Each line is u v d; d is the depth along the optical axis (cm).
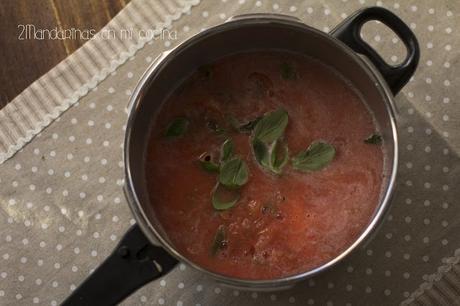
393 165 67
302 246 70
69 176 80
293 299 79
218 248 70
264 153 70
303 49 72
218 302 79
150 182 71
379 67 70
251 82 73
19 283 79
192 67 73
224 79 73
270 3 82
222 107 73
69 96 81
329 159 70
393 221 79
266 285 65
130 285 69
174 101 73
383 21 70
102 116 81
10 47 83
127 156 67
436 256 79
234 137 72
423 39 81
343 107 72
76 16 83
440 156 79
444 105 80
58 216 80
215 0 82
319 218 70
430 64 80
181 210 71
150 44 82
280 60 73
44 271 79
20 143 81
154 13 82
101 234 80
